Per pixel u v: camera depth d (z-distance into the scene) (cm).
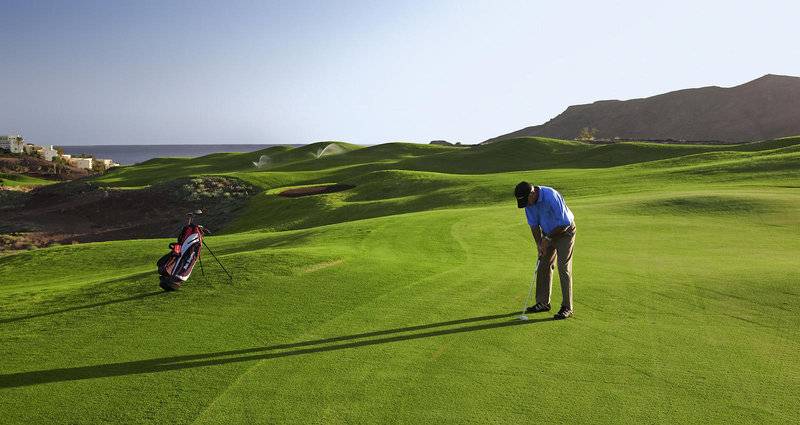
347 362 561
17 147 18225
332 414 445
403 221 2017
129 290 933
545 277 753
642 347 594
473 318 718
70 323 742
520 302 804
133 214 5509
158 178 8112
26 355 613
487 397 471
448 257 1265
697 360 553
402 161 7856
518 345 605
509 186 3862
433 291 871
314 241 1678
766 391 476
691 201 2059
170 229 4934
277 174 6681
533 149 7962
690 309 741
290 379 521
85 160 18112
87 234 4997
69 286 1091
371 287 898
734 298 786
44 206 6550
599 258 1167
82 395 498
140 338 661
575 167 6600
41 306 866
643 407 447
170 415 452
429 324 693
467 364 550
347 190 4956
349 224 2095
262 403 469
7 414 464
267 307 784
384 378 518
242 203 5275
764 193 2180
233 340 643
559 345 604
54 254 2428
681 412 437
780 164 3297
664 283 891
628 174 3784
